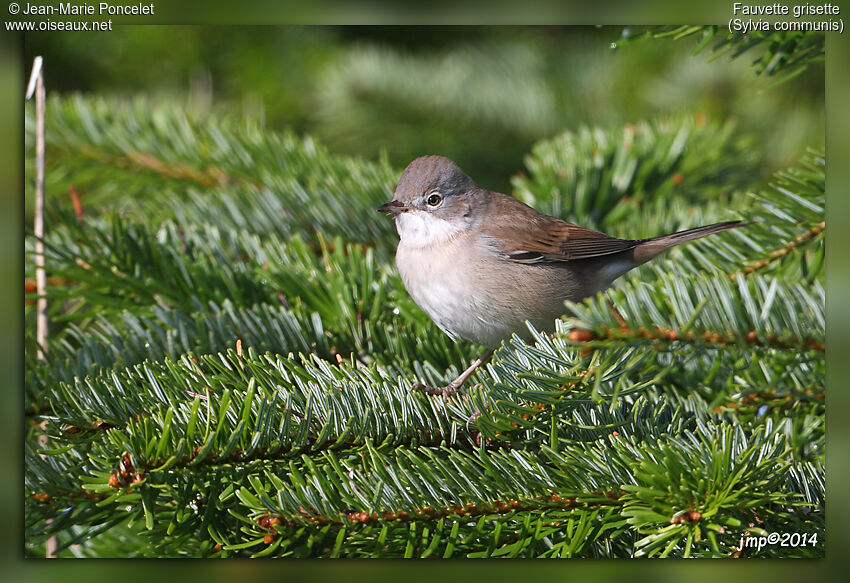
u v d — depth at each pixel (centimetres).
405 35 1513
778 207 781
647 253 890
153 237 862
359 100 1405
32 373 675
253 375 616
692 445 564
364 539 555
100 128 1085
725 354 738
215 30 1412
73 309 907
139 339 735
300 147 1127
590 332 529
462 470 572
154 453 537
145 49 1397
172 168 1090
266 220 977
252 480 543
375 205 1018
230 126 1138
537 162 1127
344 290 816
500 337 880
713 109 1365
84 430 605
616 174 1069
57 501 570
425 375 757
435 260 879
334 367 647
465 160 1428
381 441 616
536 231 900
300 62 1459
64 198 1128
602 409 634
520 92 1429
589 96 1447
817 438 679
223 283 834
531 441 617
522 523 561
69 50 1361
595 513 555
